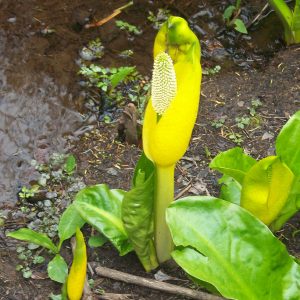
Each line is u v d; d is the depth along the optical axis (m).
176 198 1.17
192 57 0.76
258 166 0.89
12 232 1.01
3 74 1.39
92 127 1.31
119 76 1.33
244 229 0.88
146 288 1.01
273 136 1.30
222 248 0.88
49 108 1.33
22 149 1.25
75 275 0.91
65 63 1.43
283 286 0.87
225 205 0.89
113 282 1.01
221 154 1.00
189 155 1.26
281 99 1.39
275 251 0.88
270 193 0.95
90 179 1.20
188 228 0.87
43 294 1.00
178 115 0.78
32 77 1.39
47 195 1.17
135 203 0.90
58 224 1.12
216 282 0.85
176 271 1.03
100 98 1.37
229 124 1.33
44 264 1.05
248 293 0.86
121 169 1.23
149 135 0.83
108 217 1.02
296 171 0.99
